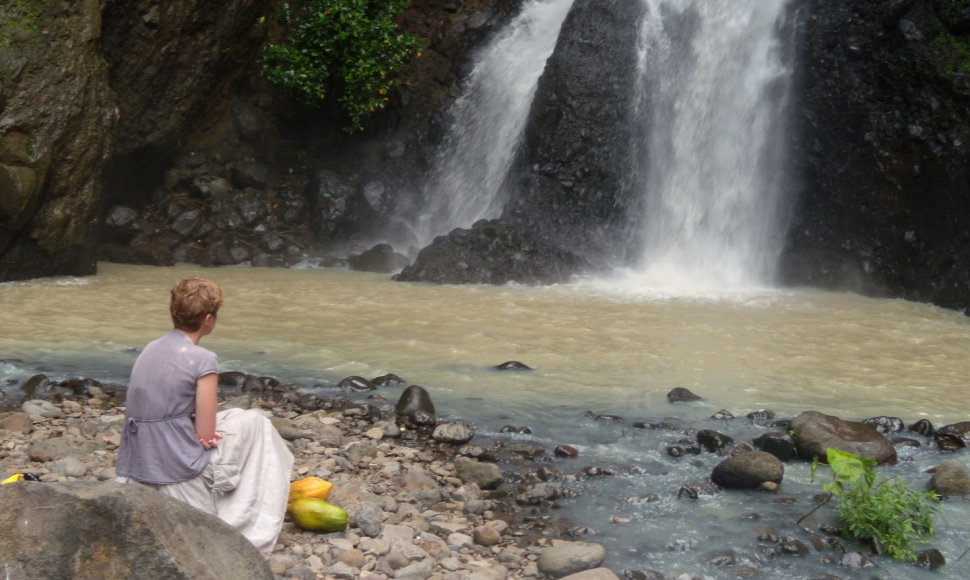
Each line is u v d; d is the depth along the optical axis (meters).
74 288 12.70
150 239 15.98
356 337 10.18
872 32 14.43
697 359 9.45
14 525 3.47
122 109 15.61
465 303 12.30
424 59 19.02
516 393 8.22
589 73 16.53
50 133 13.03
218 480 4.58
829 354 9.81
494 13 19.33
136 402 4.53
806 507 5.81
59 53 13.34
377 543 4.99
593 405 7.89
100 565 3.46
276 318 11.14
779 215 15.05
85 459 6.23
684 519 5.64
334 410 7.66
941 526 5.52
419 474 6.15
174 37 15.83
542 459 6.70
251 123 17.69
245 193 16.97
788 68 15.21
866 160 14.20
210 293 4.65
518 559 5.04
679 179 15.87
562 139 16.23
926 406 7.92
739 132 15.50
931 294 13.05
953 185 13.04
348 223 16.94
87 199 13.68
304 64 17.09
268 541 4.70
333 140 18.20
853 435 6.66
